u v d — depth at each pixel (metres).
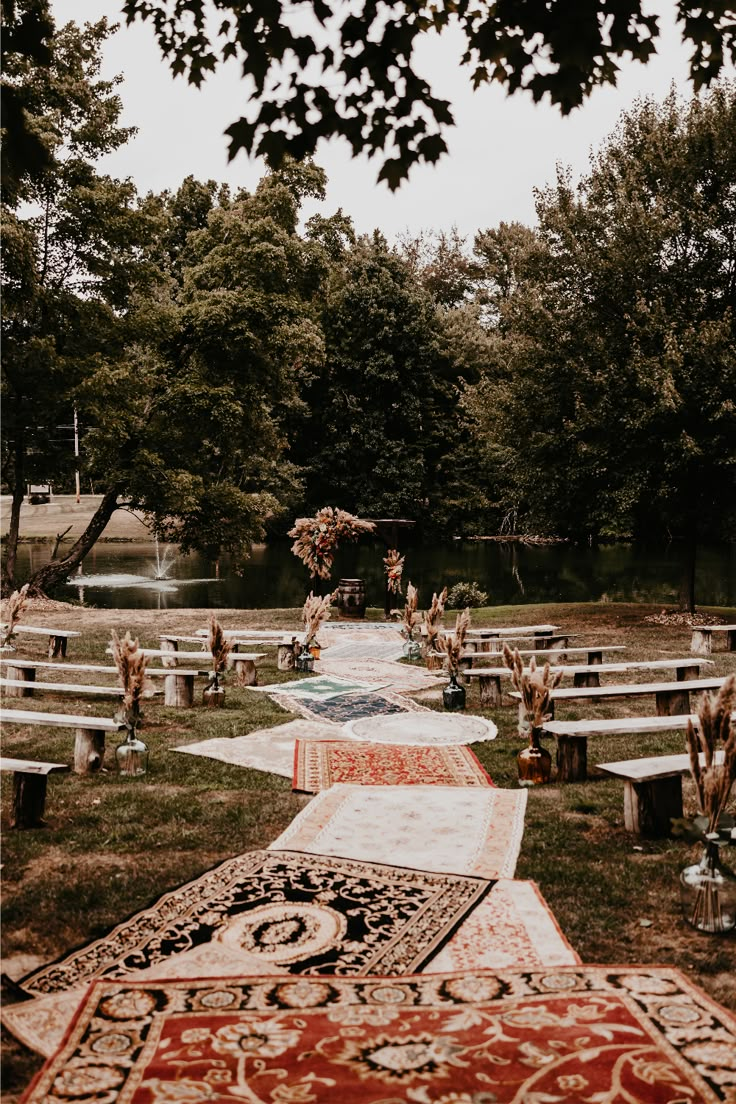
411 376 45.16
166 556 38.72
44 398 19.84
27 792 5.74
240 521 23.86
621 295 17.55
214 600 26.55
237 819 5.97
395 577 19.36
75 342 20.69
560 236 18.42
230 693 10.69
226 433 22.53
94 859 5.21
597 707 10.02
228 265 22.00
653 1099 2.90
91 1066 3.11
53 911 4.47
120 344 21.42
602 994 3.63
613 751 8.04
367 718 9.38
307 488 45.12
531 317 18.17
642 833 5.74
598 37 4.38
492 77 5.25
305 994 3.64
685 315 17.05
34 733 8.45
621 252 17.25
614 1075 3.03
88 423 21.55
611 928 4.36
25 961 3.96
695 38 4.80
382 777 7.04
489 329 52.47
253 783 6.84
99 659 12.91
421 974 3.82
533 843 5.57
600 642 15.40
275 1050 3.21
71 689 8.96
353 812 6.11
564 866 5.17
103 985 3.71
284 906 4.55
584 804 6.38
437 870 5.07
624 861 5.27
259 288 22.09
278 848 5.38
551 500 18.66
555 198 18.88
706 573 33.31
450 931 4.26
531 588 29.14
